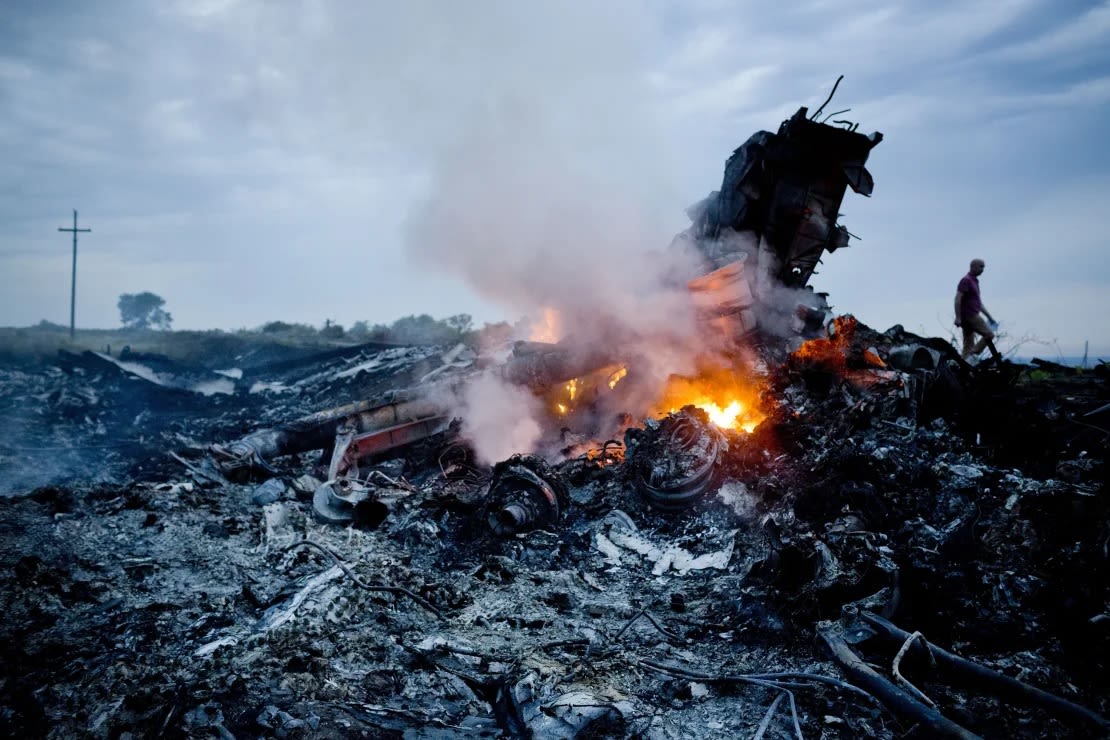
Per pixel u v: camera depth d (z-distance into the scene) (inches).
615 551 284.4
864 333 411.5
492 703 172.7
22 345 1214.3
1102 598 175.5
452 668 187.3
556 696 165.5
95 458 474.0
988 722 146.6
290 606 213.8
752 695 167.0
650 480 313.0
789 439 312.0
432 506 333.1
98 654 182.9
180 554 263.7
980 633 177.5
